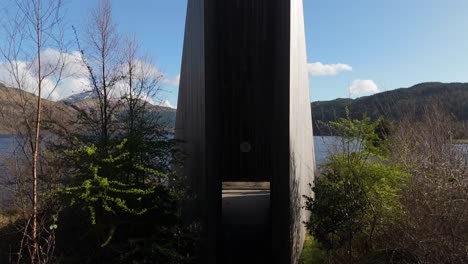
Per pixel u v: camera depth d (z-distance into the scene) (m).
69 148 5.37
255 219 7.43
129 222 5.17
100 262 5.00
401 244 4.52
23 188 5.29
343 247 4.95
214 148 4.92
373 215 5.02
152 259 4.80
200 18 5.34
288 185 4.89
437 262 4.11
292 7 5.07
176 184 5.77
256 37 5.11
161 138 5.96
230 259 5.76
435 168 5.07
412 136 7.49
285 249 4.89
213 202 4.93
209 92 4.88
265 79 5.18
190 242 5.05
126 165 5.22
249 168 5.32
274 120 4.97
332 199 4.54
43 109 5.40
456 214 4.15
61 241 5.27
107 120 6.07
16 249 5.34
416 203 4.66
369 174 5.17
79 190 4.75
